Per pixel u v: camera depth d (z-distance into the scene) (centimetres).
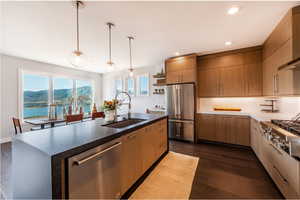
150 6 179
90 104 644
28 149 115
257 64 325
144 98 561
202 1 170
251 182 199
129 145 176
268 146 205
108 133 149
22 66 420
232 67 355
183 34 262
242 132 329
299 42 178
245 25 229
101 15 197
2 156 292
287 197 155
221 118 356
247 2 173
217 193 178
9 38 274
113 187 148
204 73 393
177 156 291
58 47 326
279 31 220
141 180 205
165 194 177
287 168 152
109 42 283
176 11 190
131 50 353
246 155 292
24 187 122
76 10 184
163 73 463
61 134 145
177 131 401
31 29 237
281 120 212
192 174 222
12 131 400
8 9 179
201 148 338
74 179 108
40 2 167
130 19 209
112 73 655
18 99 413
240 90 345
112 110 235
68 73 550
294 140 140
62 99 532
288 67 173
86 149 117
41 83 471
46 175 98
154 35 265
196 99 388
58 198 97
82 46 321
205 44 314
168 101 420
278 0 169
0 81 382
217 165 251
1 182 204
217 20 214
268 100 329
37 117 459
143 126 207
